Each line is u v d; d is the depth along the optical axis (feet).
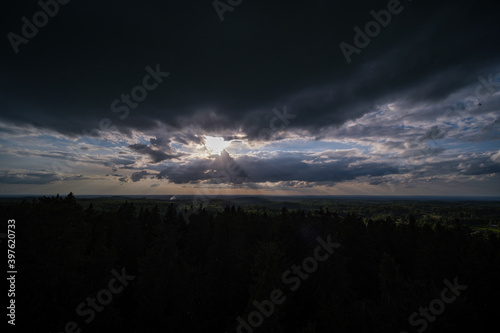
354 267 108.58
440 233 114.83
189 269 82.74
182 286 77.15
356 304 58.29
